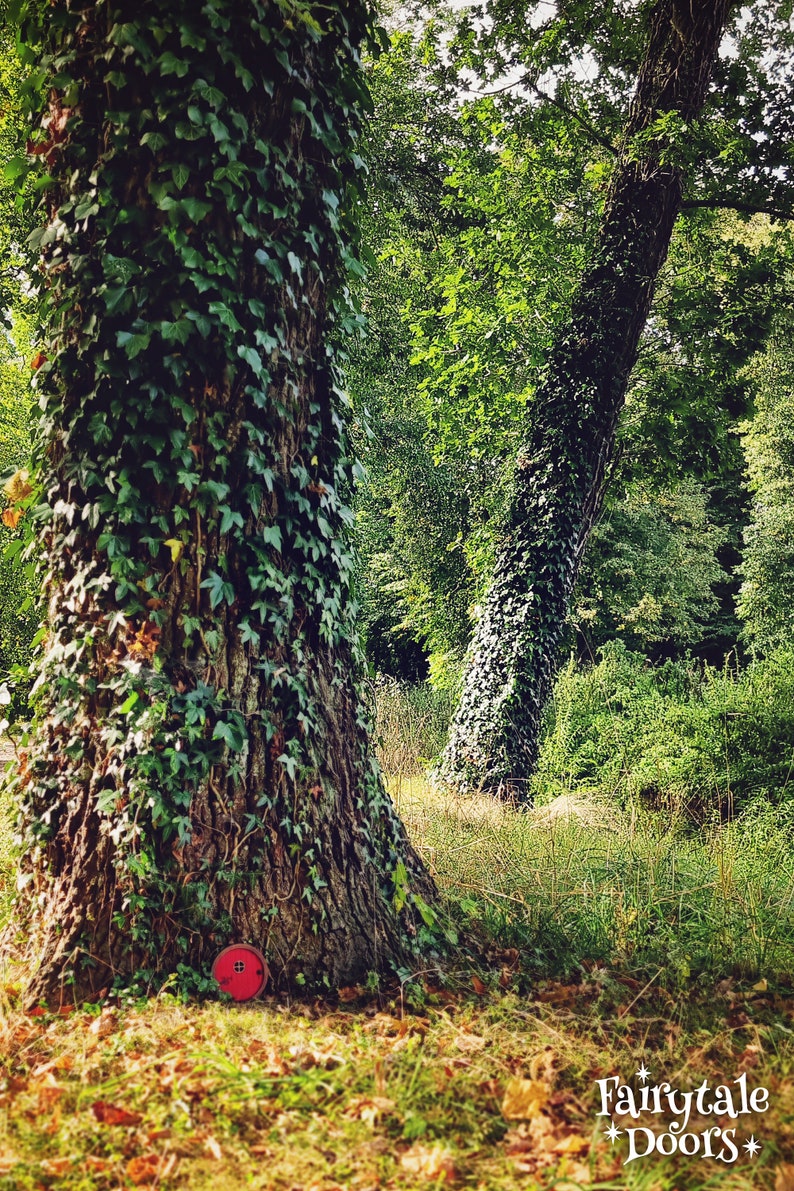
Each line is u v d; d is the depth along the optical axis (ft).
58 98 10.96
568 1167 7.58
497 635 28.94
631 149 27.35
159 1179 7.25
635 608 71.31
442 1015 10.59
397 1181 7.37
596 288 28.53
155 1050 9.33
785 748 26.35
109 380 10.72
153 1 10.34
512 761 27.91
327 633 12.12
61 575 11.23
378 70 39.73
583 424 28.48
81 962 10.48
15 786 11.63
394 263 42.91
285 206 11.33
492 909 14.19
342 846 11.78
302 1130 8.04
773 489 68.59
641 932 13.98
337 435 12.44
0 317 37.52
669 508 74.18
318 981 11.14
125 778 10.68
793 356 60.80
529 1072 9.30
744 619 82.43
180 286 10.59
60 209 10.85
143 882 10.63
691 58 27.40
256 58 10.88
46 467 11.35
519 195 36.01
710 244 33.63
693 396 31.24
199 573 10.92
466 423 38.65
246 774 11.09
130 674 10.66
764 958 13.14
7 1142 7.63
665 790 25.52
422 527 52.75
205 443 10.91
